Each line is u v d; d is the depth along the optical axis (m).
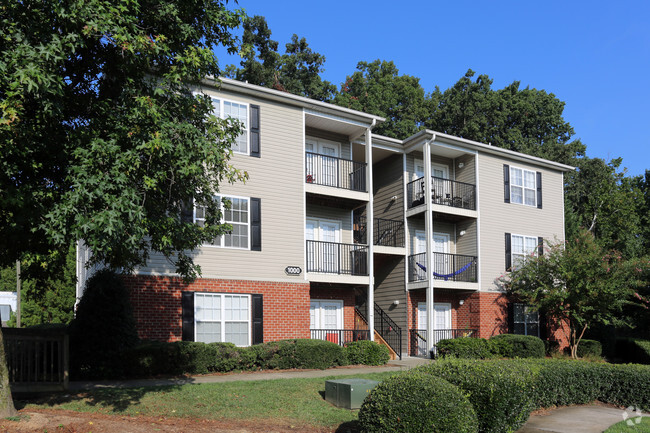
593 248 21.02
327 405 9.67
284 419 8.71
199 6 9.79
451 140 21.56
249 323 15.95
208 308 15.39
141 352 12.52
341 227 20.14
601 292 20.33
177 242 9.87
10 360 10.20
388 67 40.22
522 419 8.87
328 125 19.33
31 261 10.41
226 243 15.84
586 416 10.26
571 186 34.62
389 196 22.84
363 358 16.23
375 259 22.44
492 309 21.83
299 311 16.83
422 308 21.66
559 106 39.22
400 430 6.70
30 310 31.91
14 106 7.18
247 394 10.20
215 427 8.07
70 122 9.29
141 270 14.34
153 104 8.60
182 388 10.66
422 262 21.84
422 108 37.09
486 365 8.86
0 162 7.68
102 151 7.84
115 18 8.27
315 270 18.69
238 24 10.19
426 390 6.92
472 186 22.39
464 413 6.87
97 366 12.38
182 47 9.71
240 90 16.61
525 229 23.52
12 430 7.03
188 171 8.50
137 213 7.73
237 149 16.44
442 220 22.77
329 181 19.67
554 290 20.42
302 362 14.79
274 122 17.27
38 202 7.99
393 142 21.62
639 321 25.91
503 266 22.48
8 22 7.54
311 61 35.00
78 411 8.73
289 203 17.14
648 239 30.03
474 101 35.91
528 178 24.17
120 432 7.36
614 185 31.91
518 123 38.12
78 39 8.16
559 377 11.18
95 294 12.90
